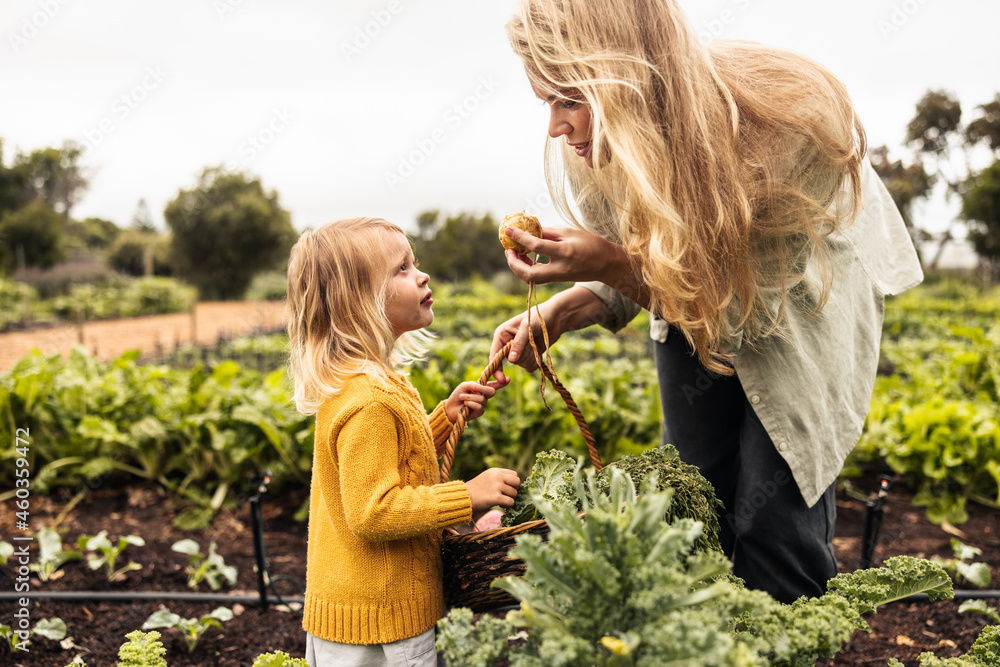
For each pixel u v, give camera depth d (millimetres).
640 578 1292
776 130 1765
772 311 1894
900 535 4039
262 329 15641
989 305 18312
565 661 1201
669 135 1733
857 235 2094
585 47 1708
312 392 1845
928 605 3131
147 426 4504
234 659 2773
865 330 2146
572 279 1971
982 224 28484
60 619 2844
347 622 1748
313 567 1839
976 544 3934
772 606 1510
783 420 2029
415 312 1972
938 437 4445
